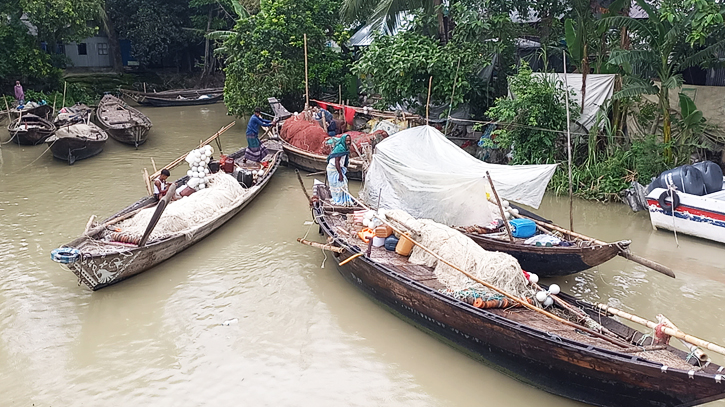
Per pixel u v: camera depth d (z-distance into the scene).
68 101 26.38
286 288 8.75
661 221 11.16
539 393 6.32
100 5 25.77
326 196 11.38
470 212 9.64
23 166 16.20
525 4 15.73
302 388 6.38
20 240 10.40
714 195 10.88
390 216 9.10
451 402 6.17
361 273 8.30
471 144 16.47
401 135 11.41
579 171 13.42
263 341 7.29
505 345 6.39
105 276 8.29
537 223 10.09
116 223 9.60
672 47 12.16
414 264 8.21
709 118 13.42
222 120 25.48
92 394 6.20
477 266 7.38
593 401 5.94
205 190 11.39
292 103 22.58
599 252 8.25
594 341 6.07
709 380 4.99
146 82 33.09
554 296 7.06
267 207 12.74
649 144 12.77
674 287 8.88
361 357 6.98
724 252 10.23
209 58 35.16
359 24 25.03
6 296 8.24
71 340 7.20
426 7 17.94
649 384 5.41
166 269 9.30
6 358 6.80
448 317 6.93
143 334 7.38
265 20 21.19
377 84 17.11
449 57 15.53
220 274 9.16
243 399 6.18
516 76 14.22
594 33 13.59
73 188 13.88
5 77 24.95
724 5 11.48
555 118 13.66
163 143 19.88
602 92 13.57
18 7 23.89
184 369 6.68
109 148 18.83
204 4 31.92
